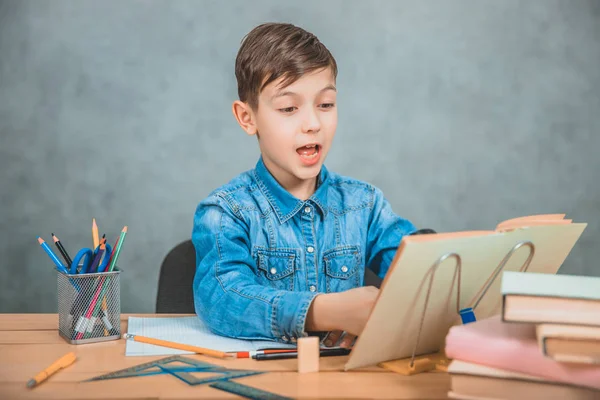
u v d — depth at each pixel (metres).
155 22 2.65
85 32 2.62
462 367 0.68
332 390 0.74
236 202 1.22
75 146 2.62
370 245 1.37
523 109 2.83
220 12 2.67
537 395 0.66
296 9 2.71
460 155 2.80
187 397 0.71
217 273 1.07
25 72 2.60
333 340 0.93
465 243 0.75
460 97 2.79
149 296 2.66
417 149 2.78
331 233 1.30
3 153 2.60
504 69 2.81
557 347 0.63
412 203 2.78
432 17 2.77
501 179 2.82
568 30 2.84
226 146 2.68
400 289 0.73
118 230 2.65
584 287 0.68
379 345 0.79
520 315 0.65
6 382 0.78
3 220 2.61
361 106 2.75
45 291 2.62
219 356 0.89
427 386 0.76
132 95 2.64
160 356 0.90
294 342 0.96
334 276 1.29
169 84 2.66
